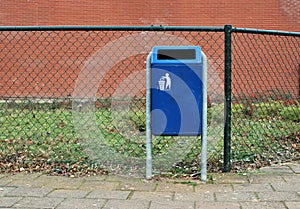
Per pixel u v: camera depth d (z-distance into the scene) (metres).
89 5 13.19
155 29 4.13
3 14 13.04
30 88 12.09
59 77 12.42
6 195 3.50
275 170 4.28
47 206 3.25
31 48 12.47
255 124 7.30
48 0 13.13
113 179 3.99
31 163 4.58
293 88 8.36
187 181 3.91
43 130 6.95
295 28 13.30
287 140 6.04
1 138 6.22
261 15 13.30
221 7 13.27
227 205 3.27
